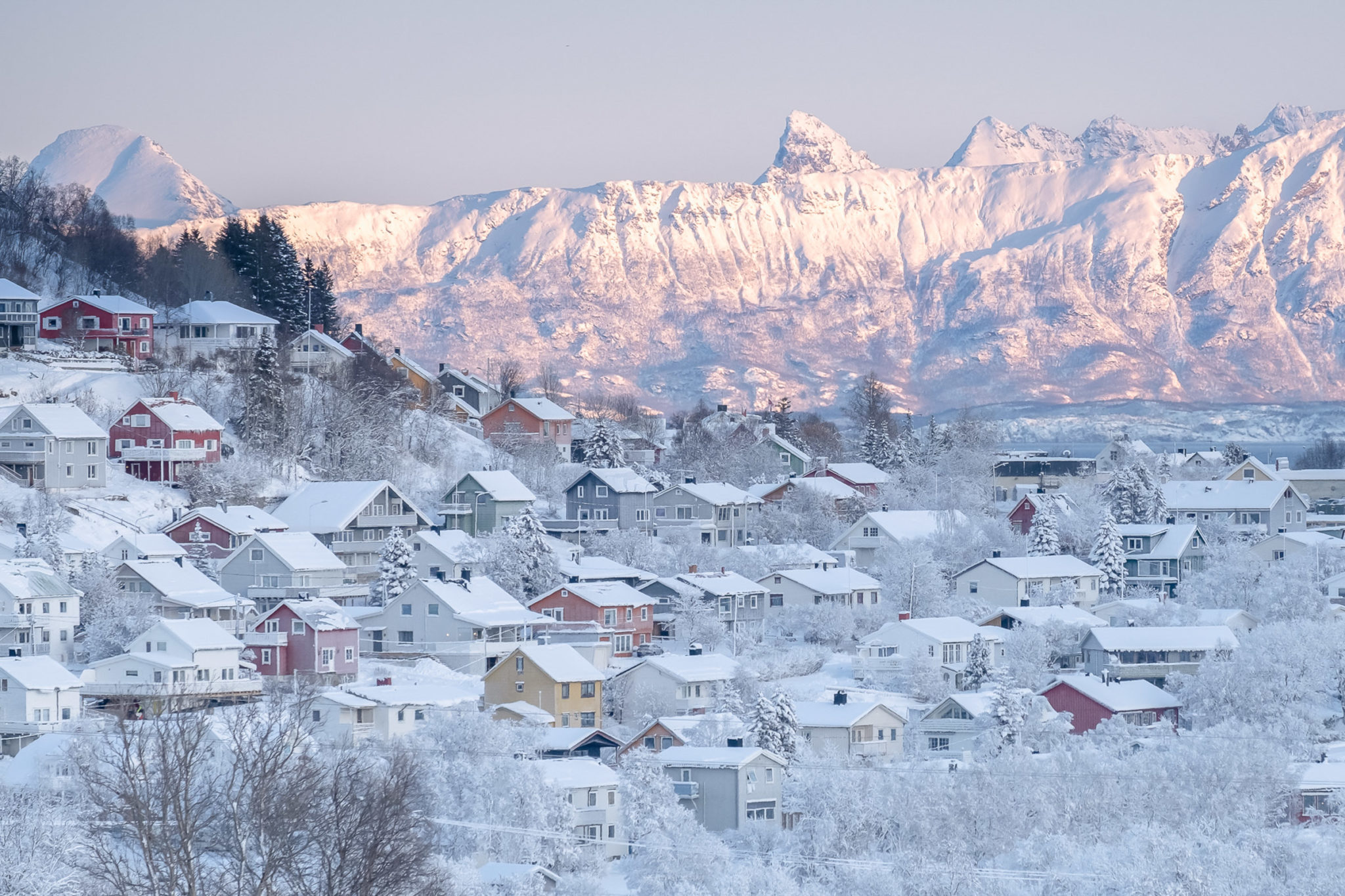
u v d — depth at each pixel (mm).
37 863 140500
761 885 170875
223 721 161875
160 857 119375
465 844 179625
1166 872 163125
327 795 124250
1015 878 171875
